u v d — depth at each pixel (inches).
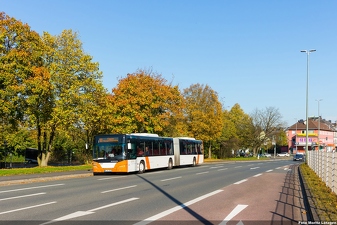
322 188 626.8
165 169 1389.0
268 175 1020.5
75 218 370.0
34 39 1307.8
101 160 1056.8
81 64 1392.7
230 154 3110.2
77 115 1342.3
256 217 381.4
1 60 1192.2
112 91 1649.9
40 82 1233.4
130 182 797.2
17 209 427.2
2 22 1237.1
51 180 877.8
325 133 4827.8
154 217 376.8
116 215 387.9
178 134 2017.7
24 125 1370.6
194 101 2444.6
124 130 1542.8
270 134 3511.3
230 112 3649.1
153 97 1620.3
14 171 1005.2
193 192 604.1
